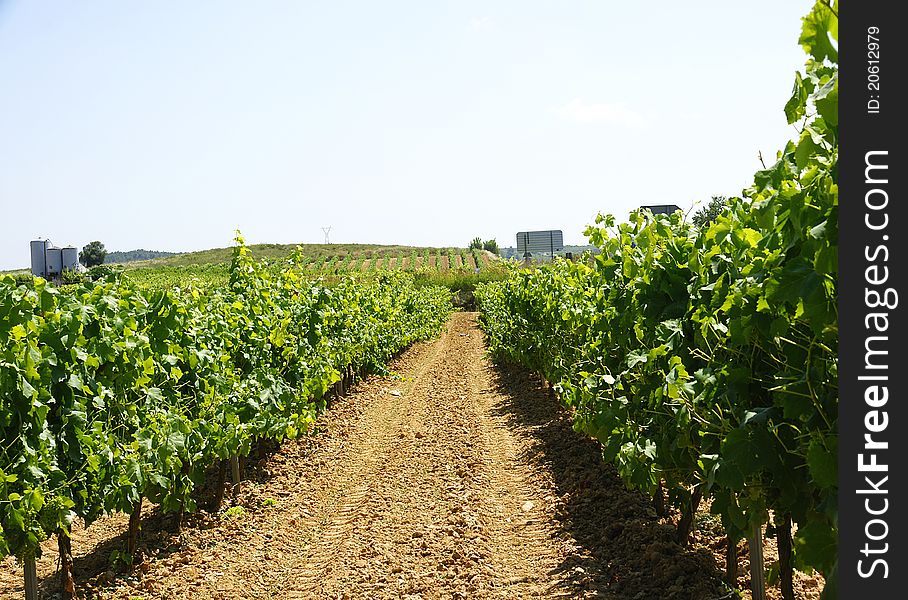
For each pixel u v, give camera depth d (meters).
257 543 7.46
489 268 67.88
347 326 15.53
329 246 110.94
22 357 5.16
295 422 10.72
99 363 5.99
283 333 10.28
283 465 10.50
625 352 7.06
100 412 6.24
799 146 2.92
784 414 3.55
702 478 5.31
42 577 6.70
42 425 5.37
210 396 7.90
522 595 5.90
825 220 2.89
